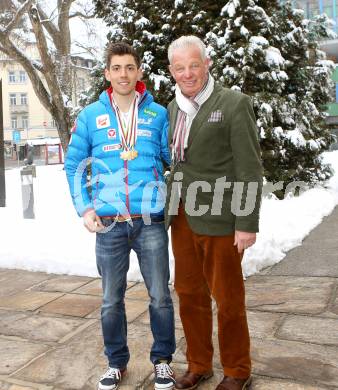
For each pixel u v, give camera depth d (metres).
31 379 2.70
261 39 7.61
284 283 4.18
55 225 6.44
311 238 5.80
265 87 8.17
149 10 8.64
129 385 2.58
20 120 60.75
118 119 2.38
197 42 2.23
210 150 2.26
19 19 12.30
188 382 2.48
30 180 7.23
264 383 2.53
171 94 8.38
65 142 12.85
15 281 4.68
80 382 2.65
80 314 3.70
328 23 9.58
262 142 8.20
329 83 9.72
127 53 2.33
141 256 2.46
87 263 4.84
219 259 2.30
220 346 2.41
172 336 2.54
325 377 2.56
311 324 3.26
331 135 9.88
